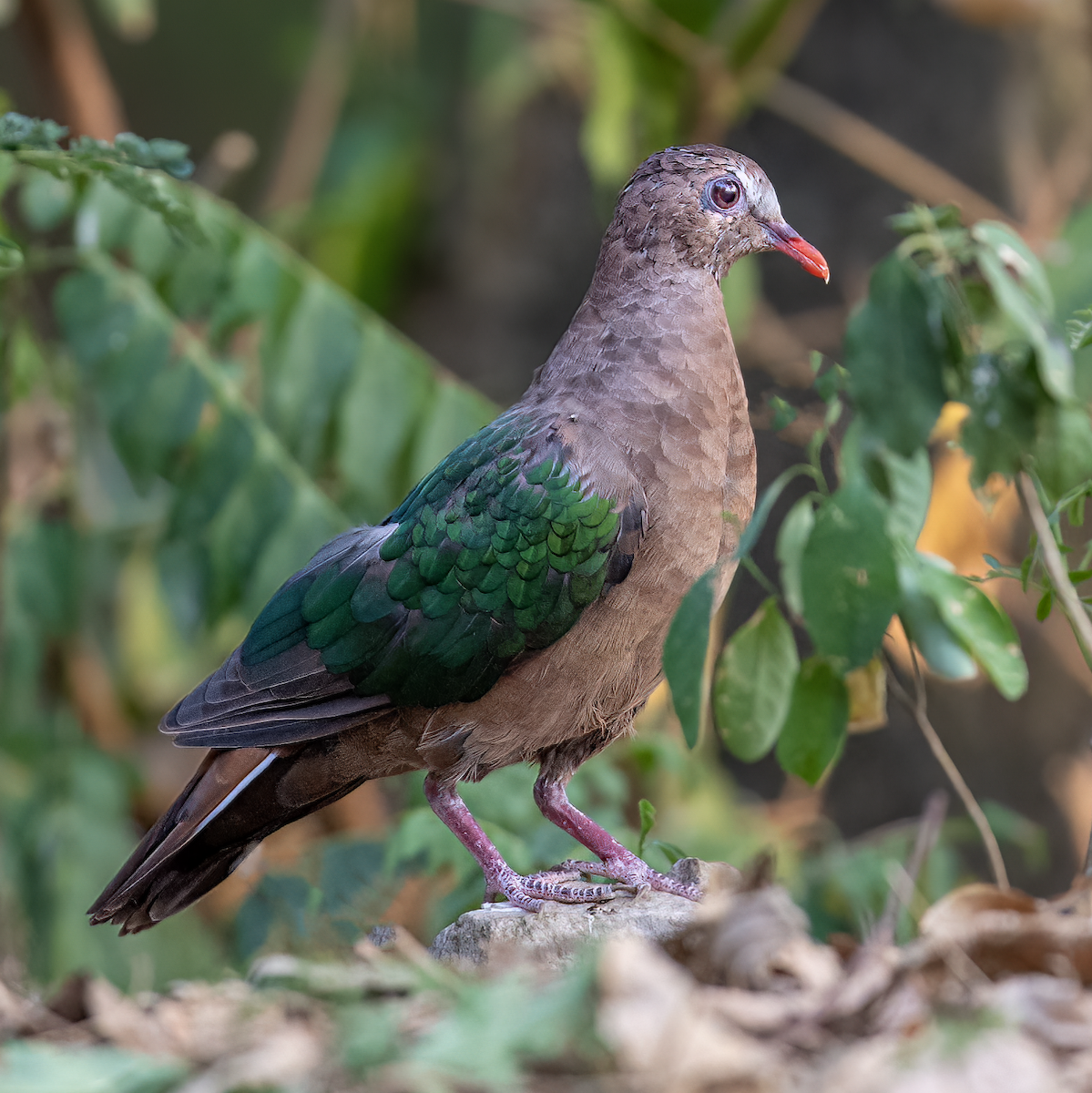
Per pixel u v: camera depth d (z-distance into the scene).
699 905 6.48
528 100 17.70
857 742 13.44
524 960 5.90
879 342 6.90
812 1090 4.36
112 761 12.11
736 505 7.06
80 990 5.39
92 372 10.34
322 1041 4.77
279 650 7.05
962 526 9.92
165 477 10.33
